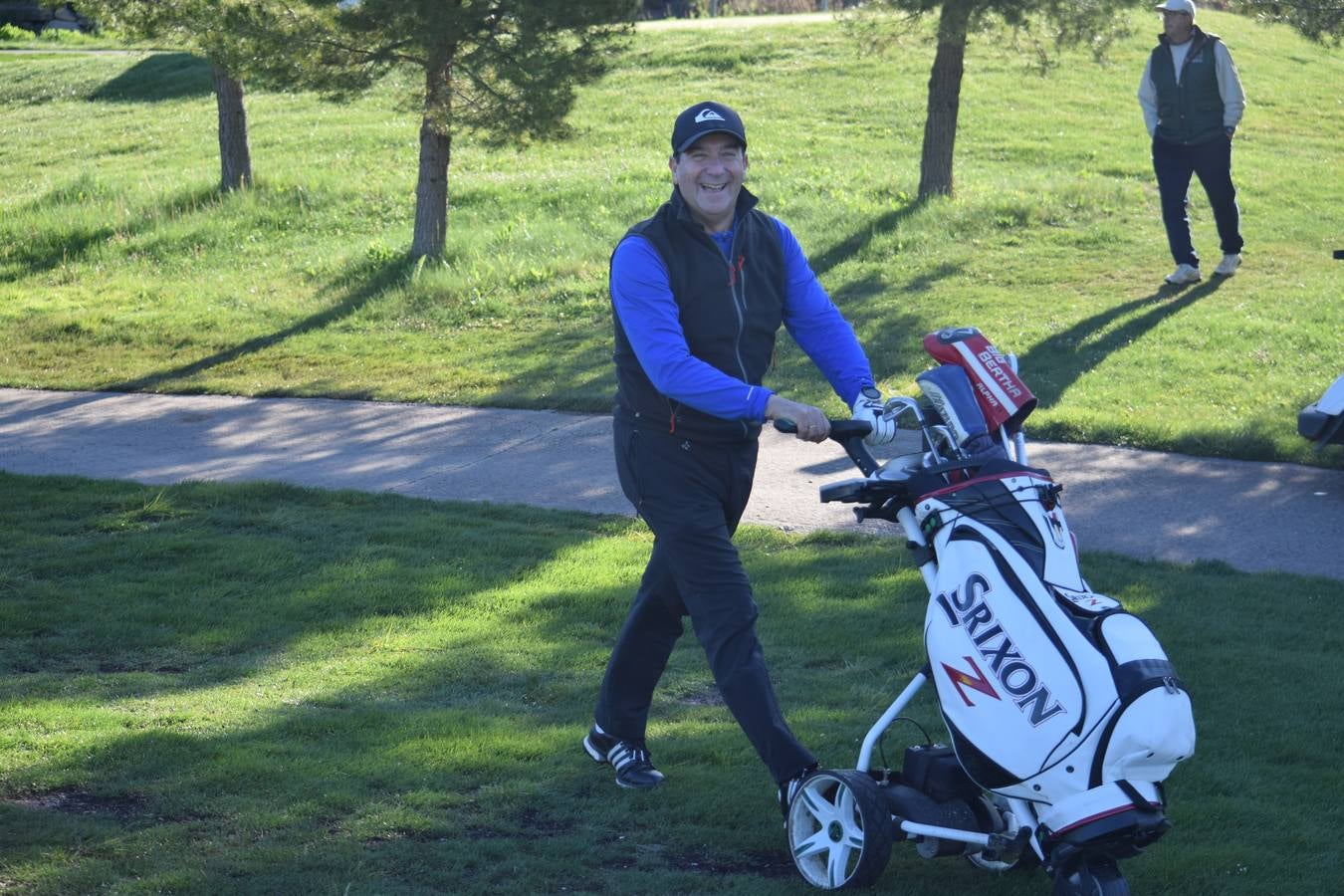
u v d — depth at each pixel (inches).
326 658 214.2
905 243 592.1
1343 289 490.6
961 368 145.3
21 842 145.1
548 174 773.9
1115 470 325.1
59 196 764.0
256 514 302.4
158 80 1231.5
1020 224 614.5
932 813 138.2
